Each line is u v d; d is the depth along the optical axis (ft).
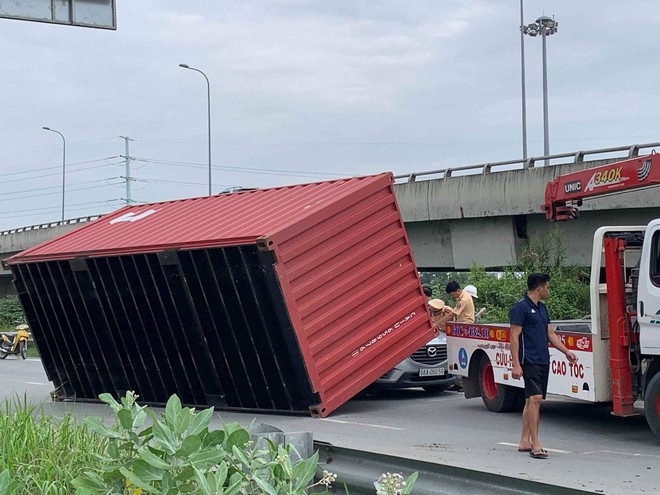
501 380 42.32
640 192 71.36
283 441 17.02
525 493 13.76
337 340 42.70
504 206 86.33
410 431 38.17
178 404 15.33
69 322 52.80
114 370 51.47
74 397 54.85
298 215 41.75
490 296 81.61
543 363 31.53
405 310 45.78
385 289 44.98
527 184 84.02
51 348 55.47
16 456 20.17
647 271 32.78
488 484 14.35
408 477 14.70
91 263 49.19
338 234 42.91
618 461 30.32
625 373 34.09
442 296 94.53
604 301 35.32
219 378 45.37
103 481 15.56
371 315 44.16
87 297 50.52
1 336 106.22
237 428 15.67
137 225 52.08
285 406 43.47
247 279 41.24
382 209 45.34
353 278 43.39
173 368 47.50
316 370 41.63
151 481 14.69
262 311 41.34
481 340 44.01
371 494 16.14
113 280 48.29
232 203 49.75
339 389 42.88
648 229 32.94
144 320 47.70
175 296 45.11
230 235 41.73
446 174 93.81
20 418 23.90
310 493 16.38
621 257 34.45
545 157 83.66
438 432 37.81
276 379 42.70
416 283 46.29
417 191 94.99
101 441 21.57
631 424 39.42
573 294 74.84
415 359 49.34
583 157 80.02
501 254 89.20
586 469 28.78
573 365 36.11
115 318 49.29
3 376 76.95
